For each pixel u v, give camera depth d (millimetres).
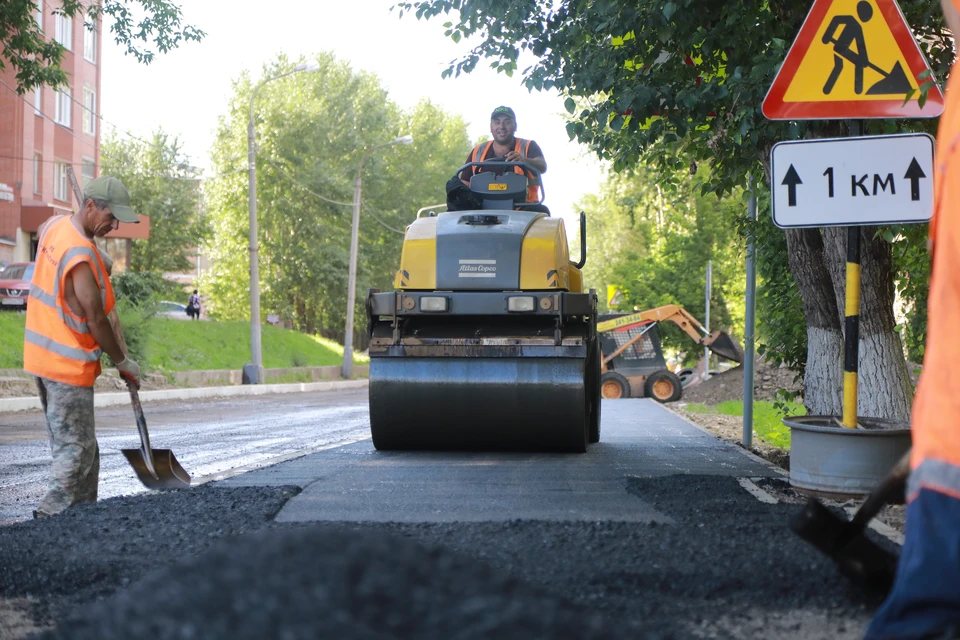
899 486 3248
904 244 9352
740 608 3449
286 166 54062
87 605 3664
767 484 7113
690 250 36594
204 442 12656
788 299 11344
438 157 68562
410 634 1656
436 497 6473
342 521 5406
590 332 10148
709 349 30578
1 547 4605
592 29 8703
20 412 18250
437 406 9695
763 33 7949
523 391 9578
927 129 7758
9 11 19438
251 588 1720
